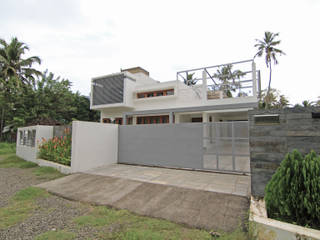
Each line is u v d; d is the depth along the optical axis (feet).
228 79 35.88
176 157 21.35
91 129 22.38
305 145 10.34
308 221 7.29
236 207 10.51
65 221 10.03
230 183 14.83
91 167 22.00
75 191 14.99
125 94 46.06
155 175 18.21
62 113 68.03
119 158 25.76
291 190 7.79
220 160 18.78
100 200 12.99
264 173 11.27
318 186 7.20
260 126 11.65
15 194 14.64
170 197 12.67
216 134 19.06
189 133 20.67
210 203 11.27
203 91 36.88
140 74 54.34
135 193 13.84
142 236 8.18
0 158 34.45
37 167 25.26
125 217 10.36
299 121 10.60
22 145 34.35
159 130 22.79
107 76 49.29
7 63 59.00
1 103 53.31
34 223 9.83
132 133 24.99
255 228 7.45
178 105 41.96
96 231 8.91
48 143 26.91
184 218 9.88
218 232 8.44
